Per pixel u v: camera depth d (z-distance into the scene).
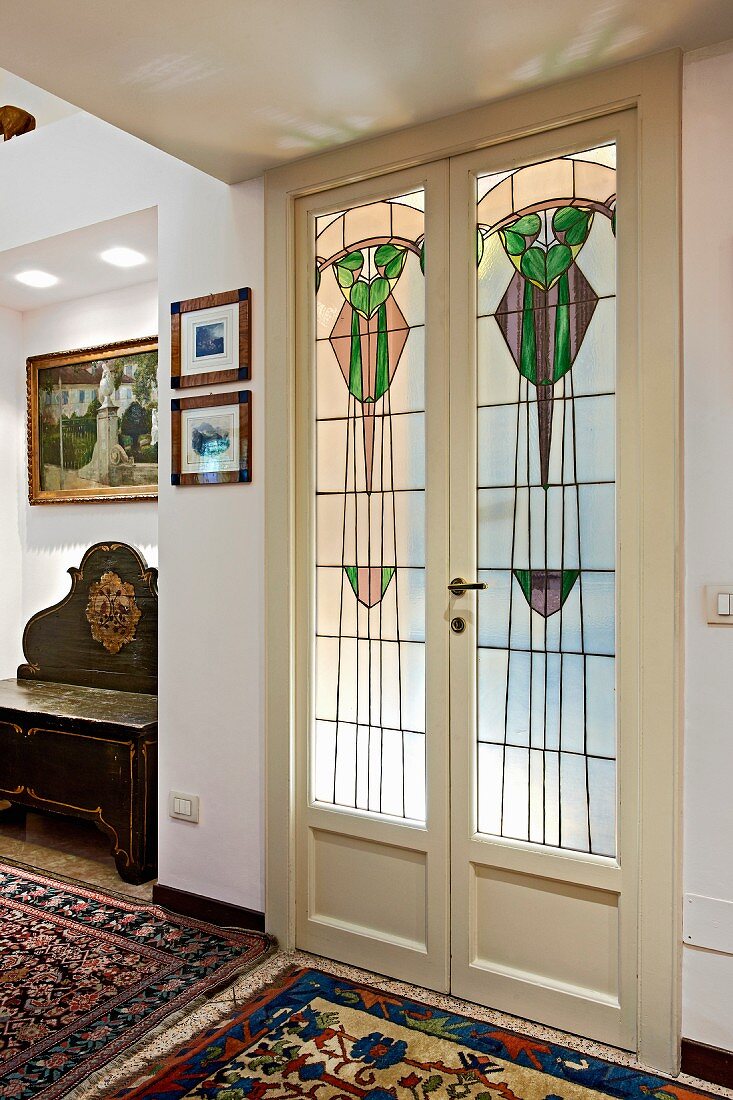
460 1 1.63
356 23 1.71
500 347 2.12
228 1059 1.88
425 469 2.22
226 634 2.58
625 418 1.93
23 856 3.17
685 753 1.87
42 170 2.98
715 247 1.83
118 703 3.26
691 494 1.86
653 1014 1.88
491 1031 2.01
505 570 2.12
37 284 3.53
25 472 4.02
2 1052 1.90
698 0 1.64
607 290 1.98
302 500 2.43
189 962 2.32
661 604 1.86
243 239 2.52
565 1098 1.76
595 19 1.71
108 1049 1.91
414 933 2.25
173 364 2.67
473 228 2.14
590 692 2.00
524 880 2.08
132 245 3.04
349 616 2.37
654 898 1.88
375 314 2.32
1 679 4.00
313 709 2.42
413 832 2.22
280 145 2.29
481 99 2.05
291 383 2.41
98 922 2.58
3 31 1.74
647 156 1.87
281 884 2.43
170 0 1.62
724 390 1.83
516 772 2.10
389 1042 1.95
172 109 2.08
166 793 2.72
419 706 2.24
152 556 3.52
